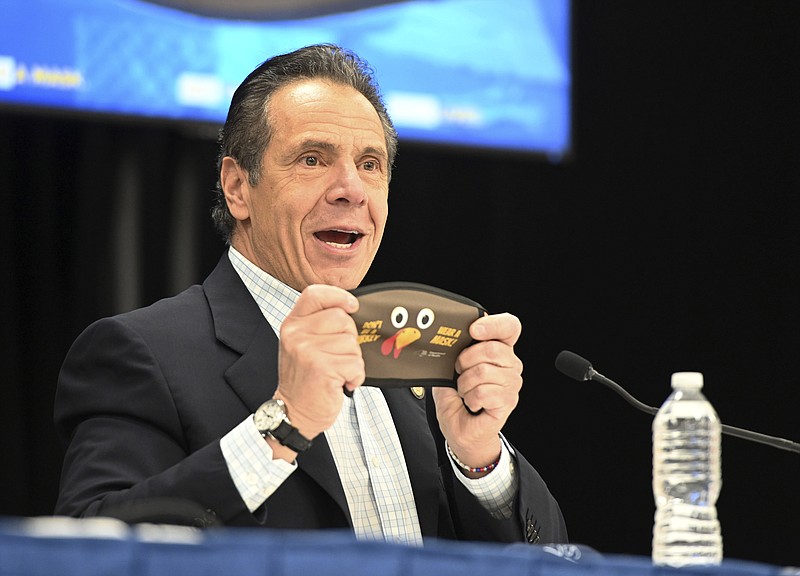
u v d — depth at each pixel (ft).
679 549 15.08
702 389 43.75
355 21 34.35
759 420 43.27
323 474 17.11
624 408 43.39
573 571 9.17
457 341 16.87
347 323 15.65
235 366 17.75
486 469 17.92
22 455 33.94
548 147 37.19
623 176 43.62
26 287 34.55
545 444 42.68
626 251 43.62
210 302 18.74
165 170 35.94
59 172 35.09
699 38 44.21
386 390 19.15
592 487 42.96
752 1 44.06
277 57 19.86
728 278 43.93
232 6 32.71
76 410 17.53
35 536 8.16
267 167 19.16
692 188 44.06
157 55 31.73
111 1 31.30
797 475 42.68
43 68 30.45
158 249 35.88
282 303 19.04
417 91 35.17
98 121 30.96
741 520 42.57
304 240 19.01
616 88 43.47
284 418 15.53
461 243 41.86
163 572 8.36
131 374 17.33
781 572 9.70
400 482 18.25
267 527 16.69
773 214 43.70
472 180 42.11
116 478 16.26
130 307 34.86
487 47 36.42
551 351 42.86
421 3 35.37
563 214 43.09
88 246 35.04
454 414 17.53
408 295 16.25
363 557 8.71
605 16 43.37
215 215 20.48
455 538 18.47
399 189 41.16
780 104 43.75
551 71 37.45
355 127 19.24
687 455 16.12
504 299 42.32
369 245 19.57
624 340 43.57
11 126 34.42
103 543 8.26
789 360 43.19
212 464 15.47
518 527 17.99
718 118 44.14
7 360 33.86
